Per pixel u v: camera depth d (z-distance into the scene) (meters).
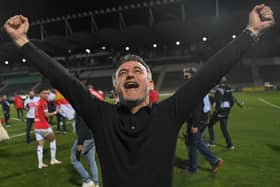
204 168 6.30
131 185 1.35
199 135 5.82
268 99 24.97
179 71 54.72
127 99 1.48
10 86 61.47
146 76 1.55
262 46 53.28
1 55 61.59
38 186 5.67
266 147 8.12
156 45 59.06
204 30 51.72
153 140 1.41
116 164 1.40
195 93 1.53
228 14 47.22
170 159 1.42
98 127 1.52
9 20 1.70
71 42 58.28
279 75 50.41
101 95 6.09
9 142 10.37
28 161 7.60
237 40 1.60
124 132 1.43
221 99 7.91
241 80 50.44
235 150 7.86
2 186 5.70
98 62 66.81
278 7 43.88
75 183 5.79
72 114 10.23
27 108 10.22
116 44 58.56
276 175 5.79
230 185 5.29
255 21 1.58
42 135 6.95
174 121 1.48
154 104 1.54
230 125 12.11
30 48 1.69
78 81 1.69
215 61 1.58
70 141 10.13
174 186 5.28
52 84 1.66
